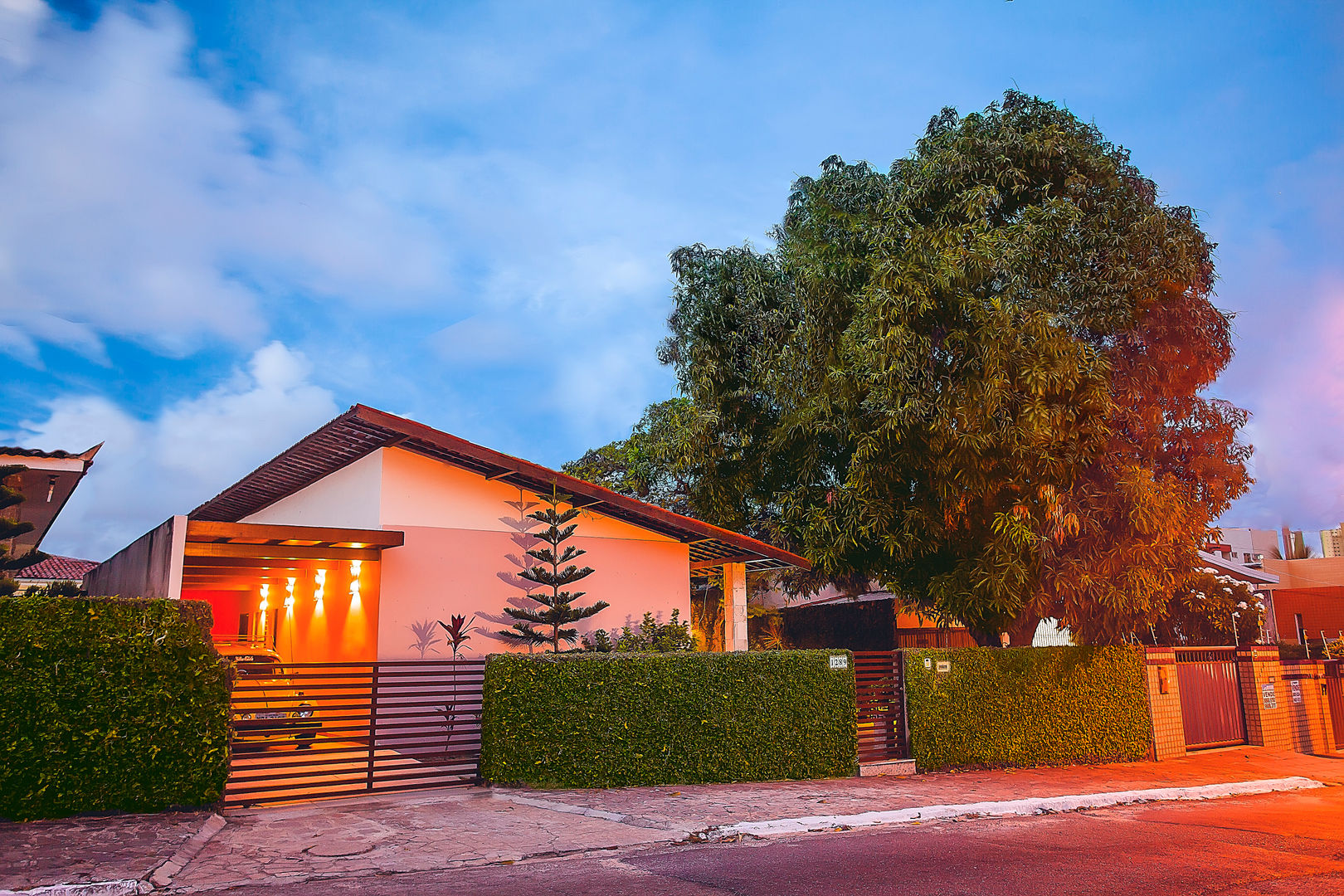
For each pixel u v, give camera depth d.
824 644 25.36
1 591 14.39
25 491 15.73
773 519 19.38
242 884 6.25
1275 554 40.31
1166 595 14.52
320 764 9.38
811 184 19.47
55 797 7.57
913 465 14.98
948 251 14.12
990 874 6.77
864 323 14.71
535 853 7.34
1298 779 13.37
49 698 7.62
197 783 8.09
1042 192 15.64
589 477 24.84
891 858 7.36
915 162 16.66
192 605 8.34
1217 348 15.58
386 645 12.41
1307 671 18.30
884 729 12.70
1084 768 13.76
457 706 12.68
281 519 16.62
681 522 14.48
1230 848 8.10
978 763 13.05
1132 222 15.09
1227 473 15.69
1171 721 15.46
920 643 23.16
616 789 10.32
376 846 7.41
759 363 18.33
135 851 6.73
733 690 11.30
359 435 12.65
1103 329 14.73
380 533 12.33
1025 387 13.57
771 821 8.70
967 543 15.59
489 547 13.56
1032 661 13.88
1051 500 13.63
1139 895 6.20
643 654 10.88
